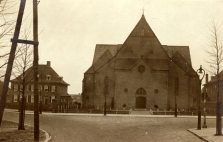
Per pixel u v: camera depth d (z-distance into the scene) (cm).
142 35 6288
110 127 2636
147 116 4425
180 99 6134
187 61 7169
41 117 3812
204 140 1866
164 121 3512
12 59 1280
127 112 5075
